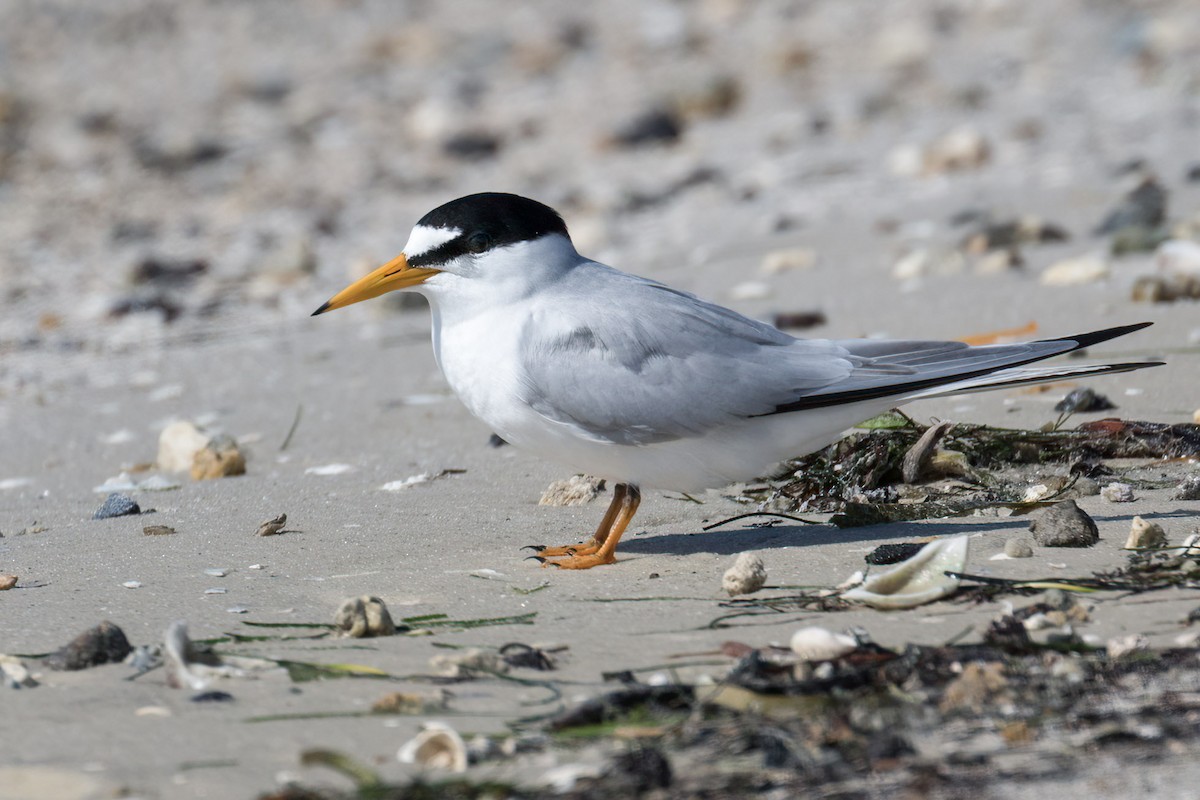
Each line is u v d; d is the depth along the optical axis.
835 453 10.35
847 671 6.51
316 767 5.85
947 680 6.55
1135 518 8.53
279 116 31.89
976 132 25.73
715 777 5.73
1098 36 33.22
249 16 38.81
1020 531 8.85
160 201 26.78
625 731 6.12
